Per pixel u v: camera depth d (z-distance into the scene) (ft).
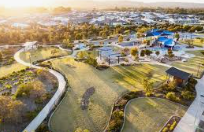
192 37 331.98
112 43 305.12
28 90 143.43
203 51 249.96
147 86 141.69
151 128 106.01
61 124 112.37
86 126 110.52
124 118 114.93
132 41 314.35
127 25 456.04
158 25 431.02
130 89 152.46
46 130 106.22
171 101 131.44
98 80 170.91
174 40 294.46
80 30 375.86
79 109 126.62
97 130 107.24
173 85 145.59
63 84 163.32
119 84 162.40
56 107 128.57
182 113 118.01
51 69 197.77
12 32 331.36
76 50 269.44
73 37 343.87
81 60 224.53
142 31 353.10
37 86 146.20
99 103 133.18
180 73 155.22
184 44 288.71
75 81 168.76
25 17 651.66
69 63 215.51
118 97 140.15
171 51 240.94
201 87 151.74
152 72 184.96
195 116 114.73
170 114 117.60
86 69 197.06
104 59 225.15
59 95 144.36
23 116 118.42
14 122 112.37
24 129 108.06
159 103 129.80
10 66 209.67
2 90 152.97
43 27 449.89
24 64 215.10
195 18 567.59
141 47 277.03
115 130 104.27
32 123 112.88
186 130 102.89
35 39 320.29
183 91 139.54
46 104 132.46
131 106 127.75
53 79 173.06
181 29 376.07
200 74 176.55
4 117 112.27
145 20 544.21
